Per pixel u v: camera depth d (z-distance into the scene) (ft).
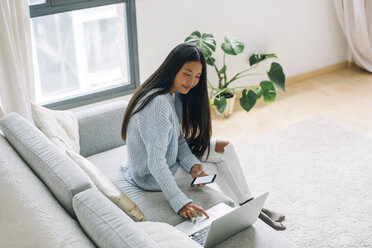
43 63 14.35
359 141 10.88
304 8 13.62
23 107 9.16
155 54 11.51
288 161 10.19
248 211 5.91
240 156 10.41
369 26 14.32
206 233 6.11
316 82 14.39
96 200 4.89
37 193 5.21
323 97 13.37
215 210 6.57
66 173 5.36
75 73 14.83
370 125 11.76
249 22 12.76
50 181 5.41
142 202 6.75
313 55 14.52
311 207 8.76
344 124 11.85
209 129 7.40
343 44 14.99
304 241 7.94
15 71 8.88
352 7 13.99
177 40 11.75
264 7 12.83
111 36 14.17
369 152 10.44
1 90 9.00
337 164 10.04
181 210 6.38
